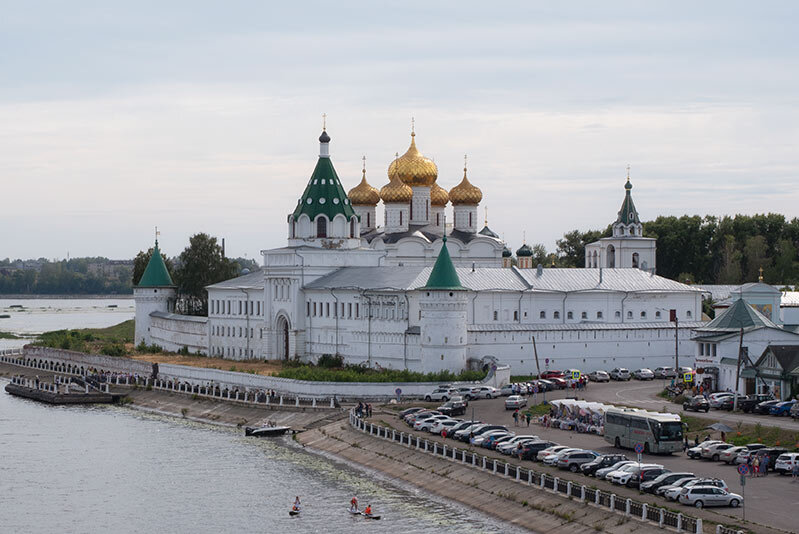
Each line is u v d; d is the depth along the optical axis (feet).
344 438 459.73
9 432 518.37
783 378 469.98
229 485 398.01
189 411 575.38
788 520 287.69
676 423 372.58
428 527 333.83
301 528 339.57
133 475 417.28
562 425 428.56
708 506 302.45
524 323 616.80
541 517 324.60
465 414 467.52
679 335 626.64
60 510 368.48
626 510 303.68
